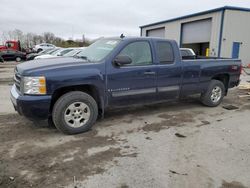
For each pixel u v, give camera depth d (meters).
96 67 4.84
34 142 4.39
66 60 5.12
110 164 3.64
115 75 5.04
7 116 5.84
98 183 3.16
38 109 4.36
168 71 5.76
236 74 7.26
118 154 3.96
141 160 3.77
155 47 5.62
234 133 4.96
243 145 4.39
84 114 4.83
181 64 5.99
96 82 4.82
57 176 3.31
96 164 3.63
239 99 8.20
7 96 8.27
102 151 4.06
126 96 5.27
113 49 5.12
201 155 3.97
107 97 5.06
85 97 4.76
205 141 4.54
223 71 6.90
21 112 4.41
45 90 4.36
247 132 5.03
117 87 5.12
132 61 5.29
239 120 5.82
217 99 7.02
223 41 23.36
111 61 5.02
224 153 4.06
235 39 23.77
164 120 5.71
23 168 3.50
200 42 26.72
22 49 41.94
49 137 4.62
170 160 3.79
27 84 4.31
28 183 3.14
